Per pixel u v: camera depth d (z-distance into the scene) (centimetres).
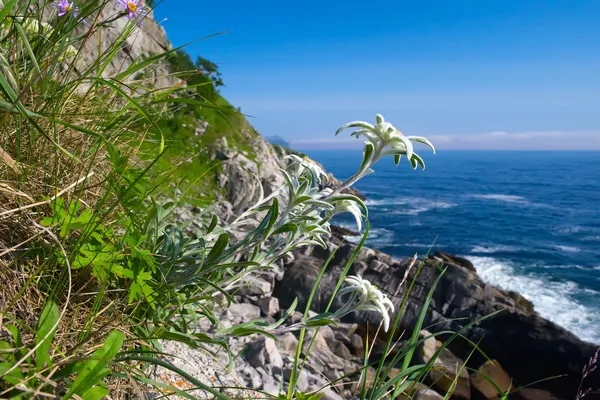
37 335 105
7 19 157
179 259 189
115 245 161
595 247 4212
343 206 208
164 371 247
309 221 208
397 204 6906
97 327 144
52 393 107
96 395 107
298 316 1096
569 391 1382
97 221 148
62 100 168
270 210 198
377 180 12875
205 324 532
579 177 16100
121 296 174
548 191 10450
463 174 17088
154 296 167
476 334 1494
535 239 4559
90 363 108
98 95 203
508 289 2698
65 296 147
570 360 1434
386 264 1628
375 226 4644
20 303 134
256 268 210
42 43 170
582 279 2950
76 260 146
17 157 156
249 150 2156
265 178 1972
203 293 212
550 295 2538
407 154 174
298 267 1523
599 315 2145
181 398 214
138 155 216
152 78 217
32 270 143
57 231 150
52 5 183
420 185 11244
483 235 4581
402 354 184
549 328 1498
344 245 1669
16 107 109
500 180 13950
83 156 180
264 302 1087
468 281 1591
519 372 1452
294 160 221
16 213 147
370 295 198
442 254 2205
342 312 201
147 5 188
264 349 532
